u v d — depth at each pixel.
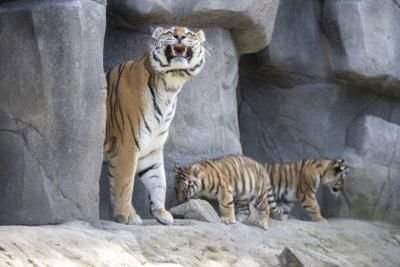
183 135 13.61
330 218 15.66
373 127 15.82
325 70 15.80
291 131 16.08
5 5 11.35
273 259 11.66
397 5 15.83
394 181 15.91
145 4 12.84
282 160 16.03
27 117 11.06
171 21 13.35
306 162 15.03
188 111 13.66
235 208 13.88
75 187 11.09
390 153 15.91
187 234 11.15
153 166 12.20
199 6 13.23
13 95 11.11
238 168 13.47
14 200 11.08
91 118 11.24
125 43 13.35
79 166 11.12
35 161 11.02
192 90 13.68
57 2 11.06
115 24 13.29
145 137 11.84
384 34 15.64
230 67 14.17
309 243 13.20
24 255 8.92
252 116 16.20
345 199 15.69
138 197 13.05
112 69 12.30
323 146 16.00
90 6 11.23
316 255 12.59
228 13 13.47
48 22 10.98
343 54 15.51
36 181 11.01
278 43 15.59
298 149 16.05
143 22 13.23
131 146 11.73
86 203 11.20
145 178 12.20
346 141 15.98
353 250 13.85
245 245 11.84
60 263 9.10
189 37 11.66
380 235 14.88
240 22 13.79
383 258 13.91
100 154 11.39
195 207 12.37
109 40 13.36
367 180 15.68
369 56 15.44
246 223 13.59
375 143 15.77
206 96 13.78
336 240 13.86
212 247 11.20
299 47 15.73
